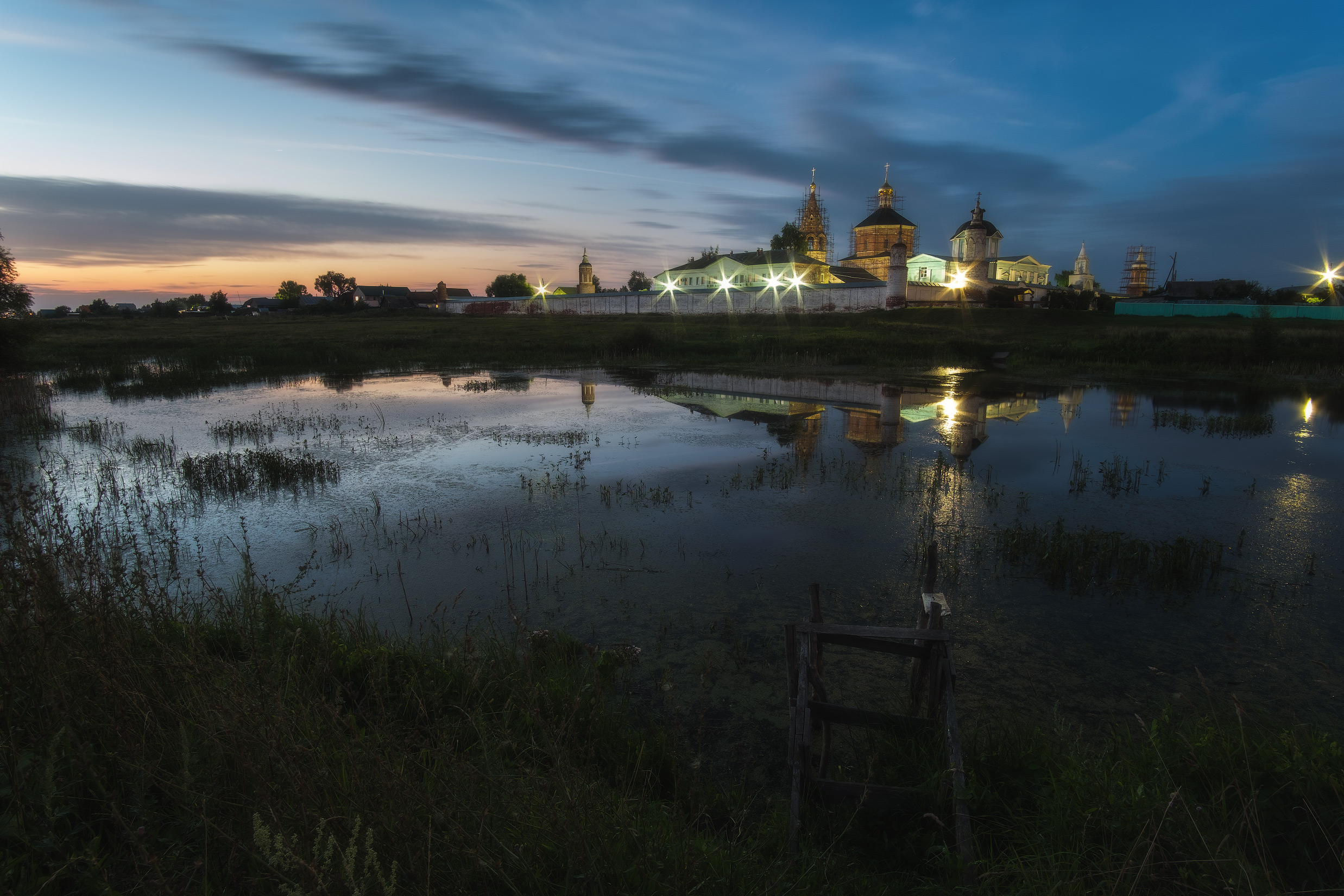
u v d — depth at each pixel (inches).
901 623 232.4
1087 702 187.9
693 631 225.8
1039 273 3253.0
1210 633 225.9
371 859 81.4
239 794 100.8
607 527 324.8
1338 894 101.3
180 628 170.4
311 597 245.3
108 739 108.9
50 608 132.3
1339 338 1160.2
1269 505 362.0
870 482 405.4
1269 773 128.6
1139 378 924.0
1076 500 370.6
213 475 404.5
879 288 2135.8
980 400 741.9
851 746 167.8
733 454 479.2
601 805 114.7
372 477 411.2
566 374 1012.5
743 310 2443.4
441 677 171.6
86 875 85.7
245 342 1486.2
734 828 137.4
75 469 429.1
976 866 116.5
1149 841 108.4
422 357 1226.6
